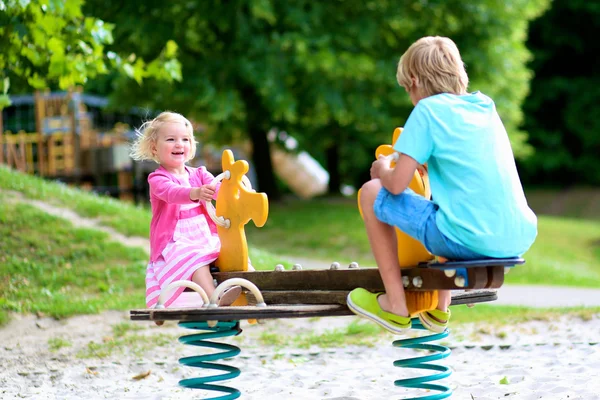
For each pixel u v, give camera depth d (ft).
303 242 169.37
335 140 265.95
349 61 174.60
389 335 75.46
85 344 72.95
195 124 209.05
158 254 46.37
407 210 37.32
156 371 63.98
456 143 36.47
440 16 189.57
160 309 37.52
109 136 235.81
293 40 171.83
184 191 44.98
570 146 347.97
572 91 337.72
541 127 347.15
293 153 267.80
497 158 36.81
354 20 180.65
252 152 220.64
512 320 80.48
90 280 92.07
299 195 306.55
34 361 67.82
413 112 37.42
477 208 35.83
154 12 167.63
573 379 54.80
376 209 38.01
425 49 38.96
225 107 170.91
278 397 52.70
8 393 56.85
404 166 36.60
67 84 84.12
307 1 180.75
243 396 53.26
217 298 38.60
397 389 54.75
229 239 45.39
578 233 207.72
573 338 71.82
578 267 166.81
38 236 100.12
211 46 183.73
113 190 221.66
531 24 340.39
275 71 172.96
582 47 341.82
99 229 106.32
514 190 36.78
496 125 37.93
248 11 181.98
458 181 36.24
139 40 161.17
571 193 332.39
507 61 196.54
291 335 77.66
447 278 36.96
